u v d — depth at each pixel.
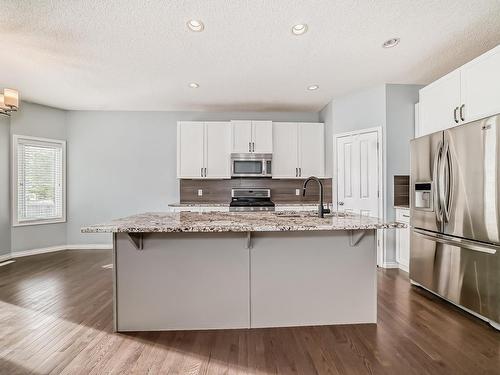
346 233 2.18
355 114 3.97
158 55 2.83
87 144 4.86
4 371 1.62
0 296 2.76
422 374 1.60
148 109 4.82
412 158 2.95
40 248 4.55
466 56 2.88
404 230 3.50
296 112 5.02
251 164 4.58
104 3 2.02
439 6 2.08
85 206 4.88
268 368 1.66
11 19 2.20
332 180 4.28
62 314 2.36
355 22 2.27
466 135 2.25
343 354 1.79
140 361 1.72
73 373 1.61
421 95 2.98
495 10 2.12
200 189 4.90
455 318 2.27
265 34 2.45
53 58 2.88
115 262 2.08
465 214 2.26
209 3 2.03
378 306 2.50
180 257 2.11
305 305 2.17
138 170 4.92
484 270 2.12
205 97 4.18
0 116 4.12
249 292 2.14
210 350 1.84
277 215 2.49
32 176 4.46
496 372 1.61
